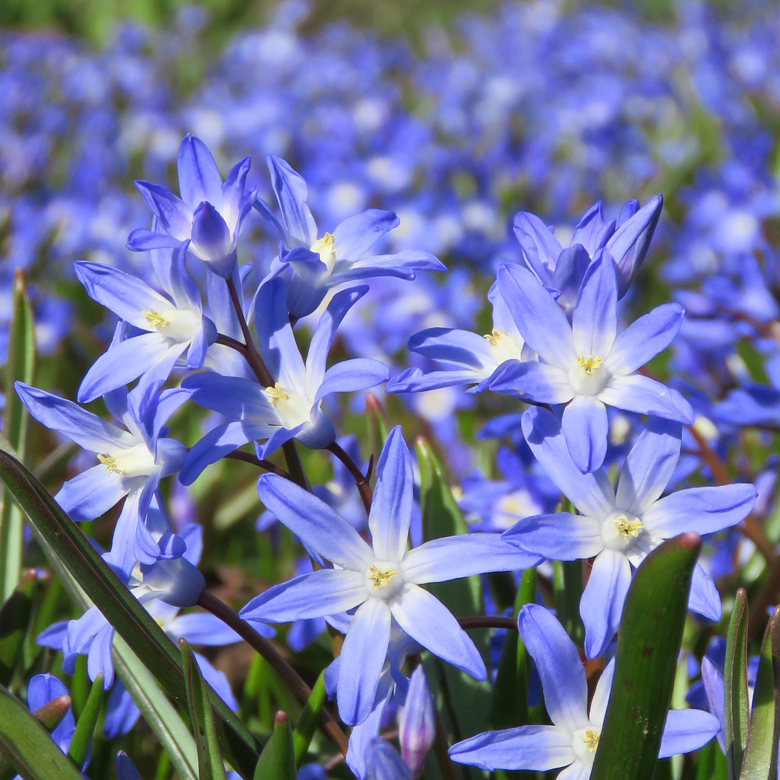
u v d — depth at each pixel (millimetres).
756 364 468
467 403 529
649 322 265
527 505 332
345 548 263
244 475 466
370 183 732
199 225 263
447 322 567
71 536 262
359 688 256
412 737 256
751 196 637
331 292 566
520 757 261
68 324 551
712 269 610
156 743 341
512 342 279
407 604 260
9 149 889
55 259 691
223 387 266
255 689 325
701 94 876
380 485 263
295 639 321
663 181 771
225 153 913
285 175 284
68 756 266
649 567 243
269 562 423
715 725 257
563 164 815
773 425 336
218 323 271
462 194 787
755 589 340
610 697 251
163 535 264
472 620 270
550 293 267
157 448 271
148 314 268
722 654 289
